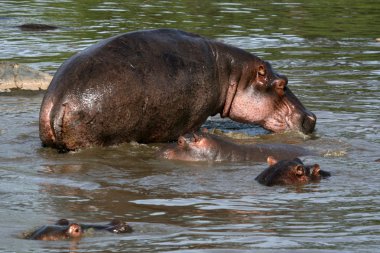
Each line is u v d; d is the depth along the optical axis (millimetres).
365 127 58250
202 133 50219
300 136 56219
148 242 32781
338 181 44281
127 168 47094
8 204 38781
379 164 48250
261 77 57938
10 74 70375
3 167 46281
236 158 49219
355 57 87000
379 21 112562
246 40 94875
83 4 123625
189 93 53844
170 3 126250
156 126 52906
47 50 86125
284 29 103688
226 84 56906
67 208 38531
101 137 51250
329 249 32062
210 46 56438
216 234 34312
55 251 31250
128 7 120375
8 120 58281
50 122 50094
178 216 37438
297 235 34219
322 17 114750
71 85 50344
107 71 50906
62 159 48750
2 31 98250
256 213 38000
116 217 37156
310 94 68938
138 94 51438
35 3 125438
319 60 84812
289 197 40969
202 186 43281
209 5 124500
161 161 48906
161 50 53344
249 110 58031
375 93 69562
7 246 31828
